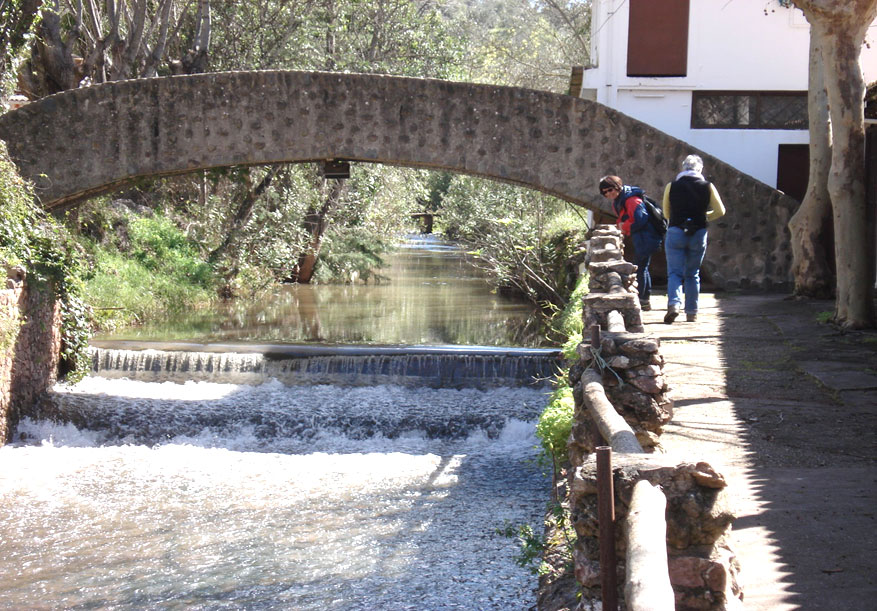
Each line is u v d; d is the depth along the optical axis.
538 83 38.00
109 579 7.85
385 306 23.69
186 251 24.59
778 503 4.65
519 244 23.16
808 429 6.09
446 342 17.59
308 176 28.45
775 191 15.95
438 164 16.98
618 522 2.82
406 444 11.95
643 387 4.89
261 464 11.18
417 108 16.95
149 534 8.91
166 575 7.89
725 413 6.53
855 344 9.25
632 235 11.40
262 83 17.11
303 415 12.47
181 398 13.38
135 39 20.75
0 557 8.38
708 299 13.88
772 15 17.28
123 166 17.38
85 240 21.53
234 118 17.20
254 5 25.72
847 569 3.80
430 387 13.86
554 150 16.69
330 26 26.92
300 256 29.33
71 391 13.81
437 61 29.95
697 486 2.80
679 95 17.59
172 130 17.27
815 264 13.73
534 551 6.35
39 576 7.95
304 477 10.62
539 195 23.45
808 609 3.45
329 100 17.06
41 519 9.38
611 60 17.64
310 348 14.71
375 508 9.48
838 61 10.08
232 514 9.44
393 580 7.56
